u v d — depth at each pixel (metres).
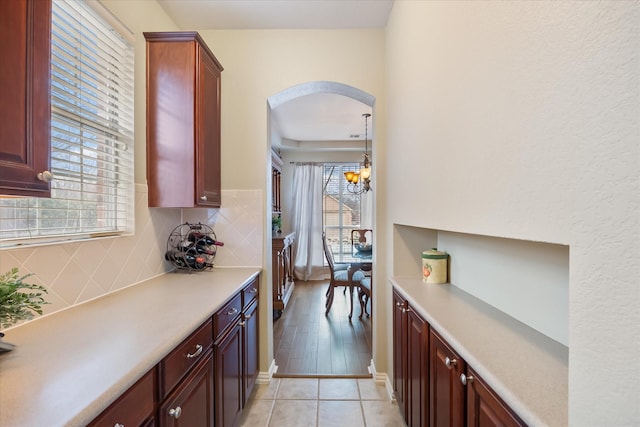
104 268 1.73
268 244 2.71
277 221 5.84
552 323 1.12
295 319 4.27
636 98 0.50
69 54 1.53
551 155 0.71
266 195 2.66
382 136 2.64
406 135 1.97
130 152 1.96
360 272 4.50
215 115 2.47
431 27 1.51
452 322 1.30
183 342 1.28
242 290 2.11
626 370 0.52
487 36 0.99
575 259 0.63
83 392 0.81
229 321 1.85
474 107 1.08
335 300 5.21
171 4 2.32
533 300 1.22
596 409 0.58
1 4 0.89
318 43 2.65
